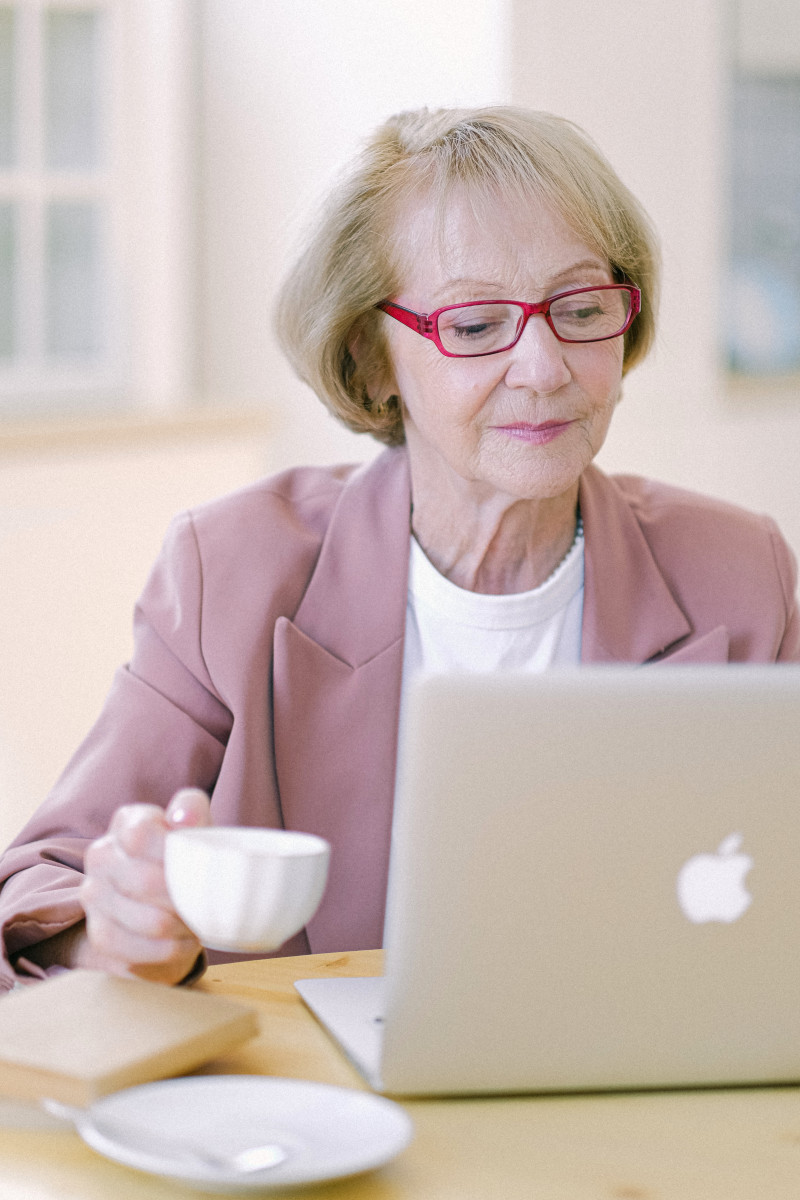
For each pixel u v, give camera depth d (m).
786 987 0.95
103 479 3.59
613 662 1.57
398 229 1.48
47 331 3.82
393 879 0.91
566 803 0.90
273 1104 0.87
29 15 3.63
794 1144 0.91
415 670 1.59
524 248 1.43
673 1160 0.88
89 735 1.52
